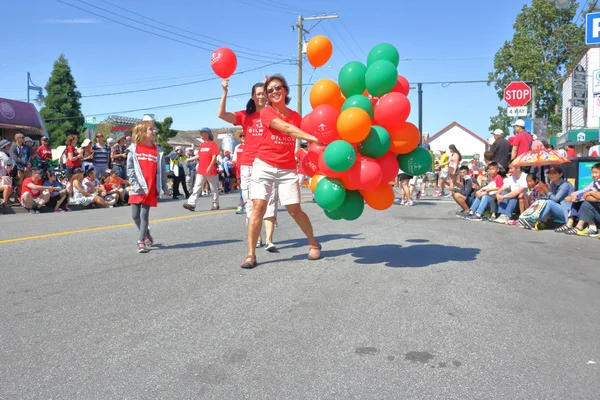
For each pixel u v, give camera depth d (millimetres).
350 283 4605
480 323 3580
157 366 2879
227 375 2768
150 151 6262
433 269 5188
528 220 8523
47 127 48906
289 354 3039
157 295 4250
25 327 3510
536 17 40875
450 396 2539
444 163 17797
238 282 4652
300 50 28062
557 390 2609
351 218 5301
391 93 4832
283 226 8453
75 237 7324
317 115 4789
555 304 4043
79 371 2824
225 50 5594
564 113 35344
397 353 3059
